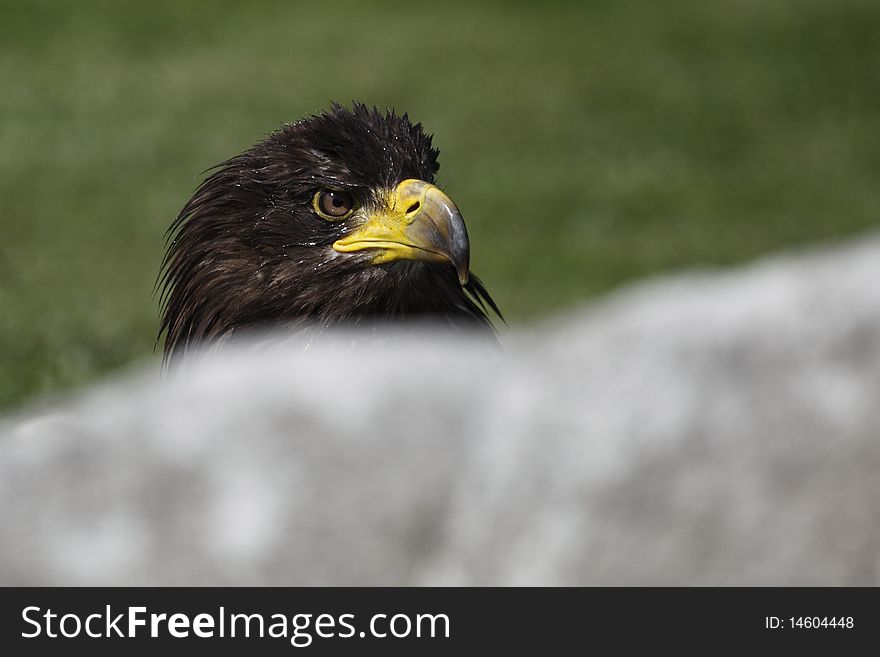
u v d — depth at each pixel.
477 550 3.51
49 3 49.38
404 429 3.52
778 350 3.51
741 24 49.34
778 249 28.38
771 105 40.97
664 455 3.51
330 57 44.28
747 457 3.49
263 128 36.53
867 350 3.48
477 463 3.52
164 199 29.47
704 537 3.51
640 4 52.16
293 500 3.47
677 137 37.59
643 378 3.53
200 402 3.52
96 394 3.63
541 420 3.53
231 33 47.22
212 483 3.46
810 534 3.51
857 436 3.47
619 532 3.51
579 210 30.61
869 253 3.61
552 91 41.31
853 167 35.69
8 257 23.27
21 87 39.94
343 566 3.48
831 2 50.88
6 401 14.37
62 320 17.70
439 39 47.06
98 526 3.42
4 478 3.42
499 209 30.39
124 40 46.03
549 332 3.68
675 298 3.64
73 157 32.88
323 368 3.57
